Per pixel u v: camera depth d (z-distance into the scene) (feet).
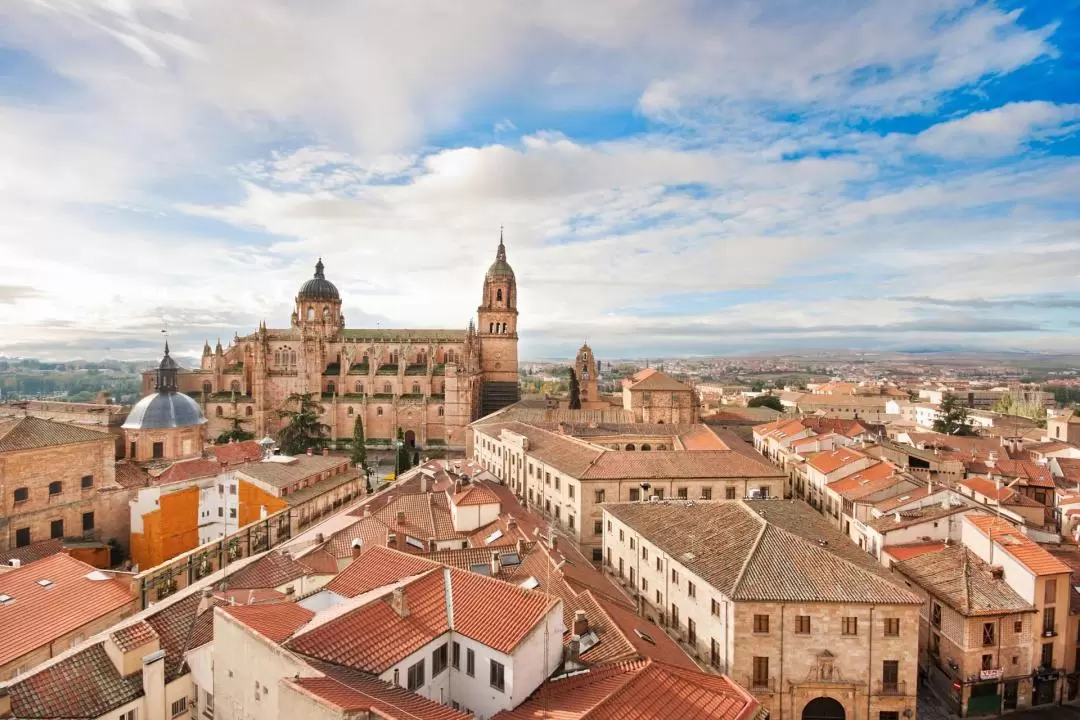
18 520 228.43
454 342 617.21
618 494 260.62
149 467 305.32
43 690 105.91
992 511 239.71
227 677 106.93
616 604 159.02
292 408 584.81
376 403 582.76
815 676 153.28
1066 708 182.60
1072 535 248.73
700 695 108.27
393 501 242.37
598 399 572.51
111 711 108.88
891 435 508.53
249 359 607.37
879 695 152.56
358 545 182.60
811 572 160.76
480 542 204.44
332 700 79.00
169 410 323.78
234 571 163.73
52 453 239.71
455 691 116.06
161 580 174.60
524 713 104.06
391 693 92.12
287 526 258.98
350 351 626.23
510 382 620.49
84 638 144.25
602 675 114.21
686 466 270.26
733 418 550.77
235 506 269.85
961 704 178.60
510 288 623.36
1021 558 187.73
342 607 118.73
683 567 175.94
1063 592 185.16
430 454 550.36
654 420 440.86
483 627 114.32
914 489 258.57
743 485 266.98
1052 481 322.34
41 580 154.81
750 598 153.07
